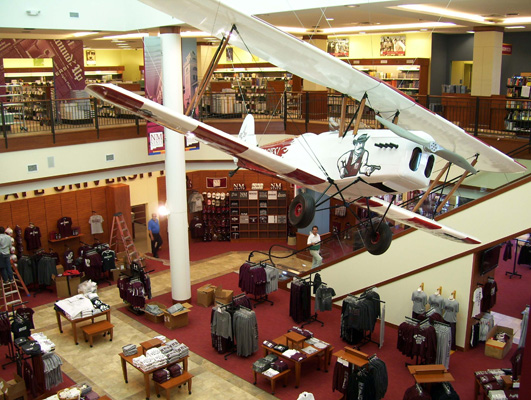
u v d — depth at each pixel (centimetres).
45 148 1202
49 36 1457
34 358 857
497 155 685
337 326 1168
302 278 1257
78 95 1600
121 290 1226
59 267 1405
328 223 1605
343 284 1255
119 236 1595
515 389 806
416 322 979
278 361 924
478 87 1348
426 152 581
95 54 2556
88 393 819
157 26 1144
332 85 615
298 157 700
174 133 1199
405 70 1767
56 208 1497
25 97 1880
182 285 1270
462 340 1059
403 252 1136
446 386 804
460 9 1038
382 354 1044
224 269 1533
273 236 1820
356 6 906
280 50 562
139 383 935
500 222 995
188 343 1089
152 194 1714
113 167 1334
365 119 1336
